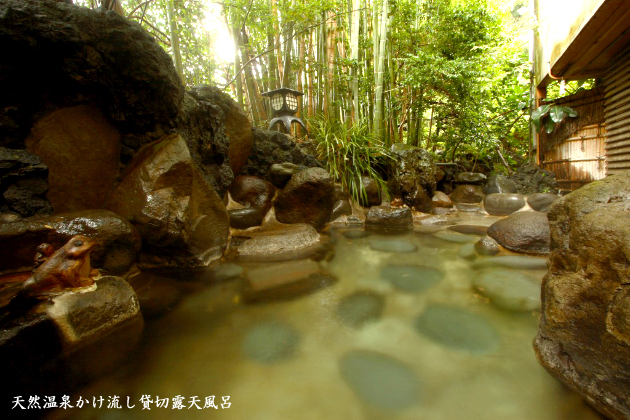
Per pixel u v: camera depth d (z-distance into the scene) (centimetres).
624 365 109
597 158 613
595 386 120
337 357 160
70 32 212
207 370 150
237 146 410
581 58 526
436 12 642
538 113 669
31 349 138
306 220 427
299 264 304
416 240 398
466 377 144
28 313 148
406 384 140
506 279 261
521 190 661
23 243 190
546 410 123
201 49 548
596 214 130
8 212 204
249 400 131
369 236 420
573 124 648
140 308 206
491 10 712
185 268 283
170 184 267
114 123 273
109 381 141
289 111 511
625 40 461
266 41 587
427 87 645
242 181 416
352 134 554
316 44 635
